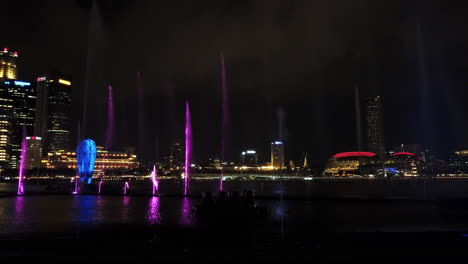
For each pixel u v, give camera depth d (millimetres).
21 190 151000
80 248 26719
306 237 31469
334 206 76188
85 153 132250
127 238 34562
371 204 79625
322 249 25641
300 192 157000
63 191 128250
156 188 188500
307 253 24250
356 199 86375
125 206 78062
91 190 130000
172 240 31406
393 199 82312
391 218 55469
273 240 30188
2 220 53625
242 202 50781
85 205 81062
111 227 45594
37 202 89750
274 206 76688
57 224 49094
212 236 34469
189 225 46812
